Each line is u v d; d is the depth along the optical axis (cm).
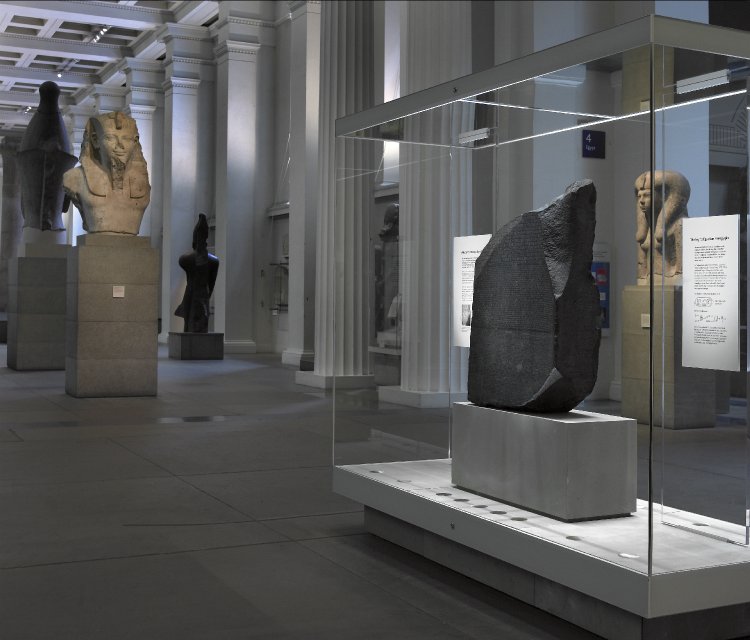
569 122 480
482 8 1494
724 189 432
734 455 436
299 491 783
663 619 423
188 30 3006
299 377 1750
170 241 3041
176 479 828
